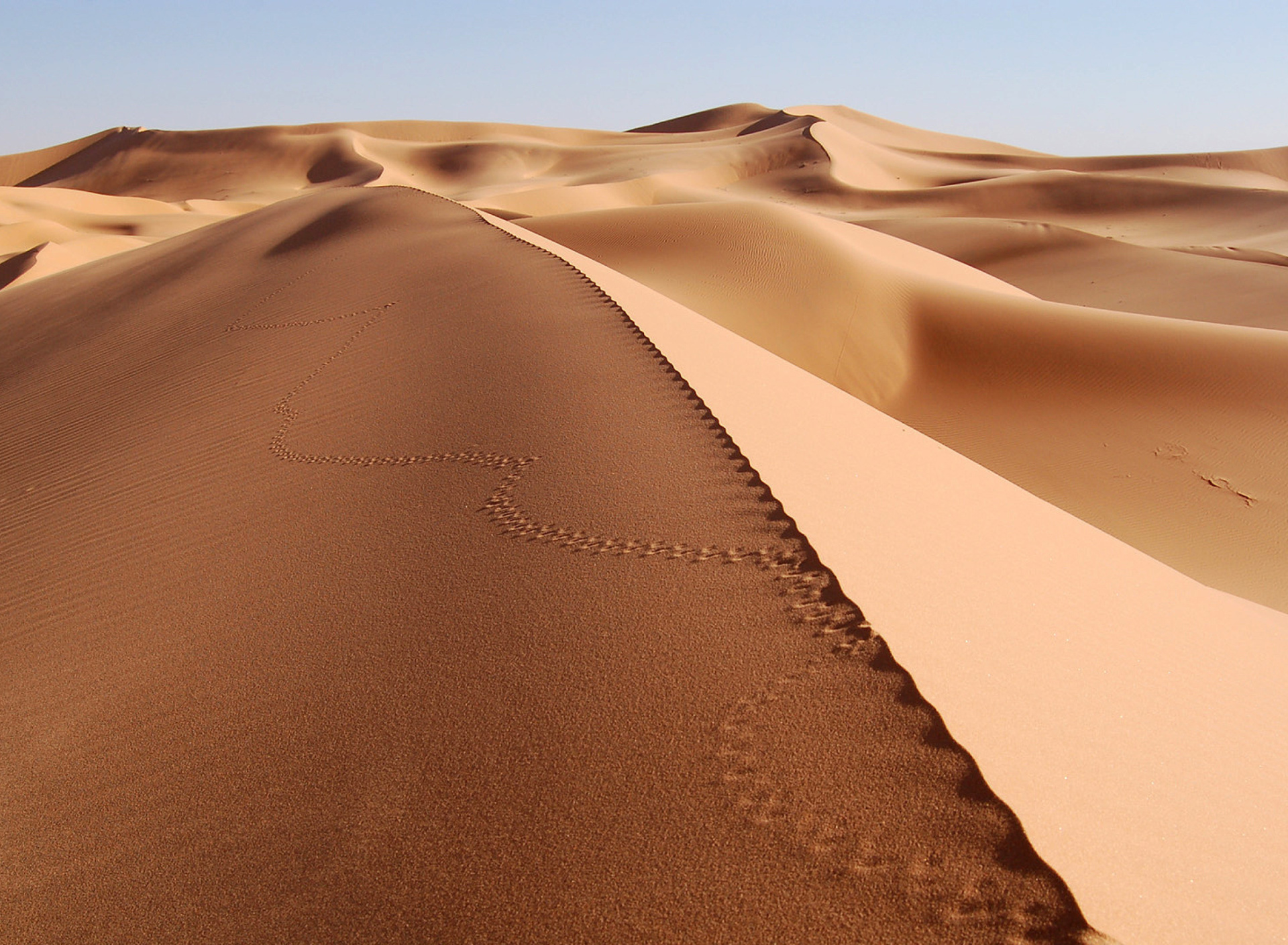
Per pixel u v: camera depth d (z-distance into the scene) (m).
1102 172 122.06
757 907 2.47
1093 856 2.53
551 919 2.56
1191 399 17.94
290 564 5.31
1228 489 15.38
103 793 3.54
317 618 4.55
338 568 5.12
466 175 125.62
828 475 5.60
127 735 3.89
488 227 18.08
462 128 159.25
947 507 5.79
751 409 6.84
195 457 7.96
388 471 6.57
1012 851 2.44
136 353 13.81
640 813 2.87
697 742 3.11
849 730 3.01
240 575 5.29
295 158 138.00
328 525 5.80
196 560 5.70
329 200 25.02
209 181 133.00
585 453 6.04
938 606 3.93
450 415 7.45
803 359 19.25
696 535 4.61
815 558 4.12
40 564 6.29
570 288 11.47
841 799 2.75
